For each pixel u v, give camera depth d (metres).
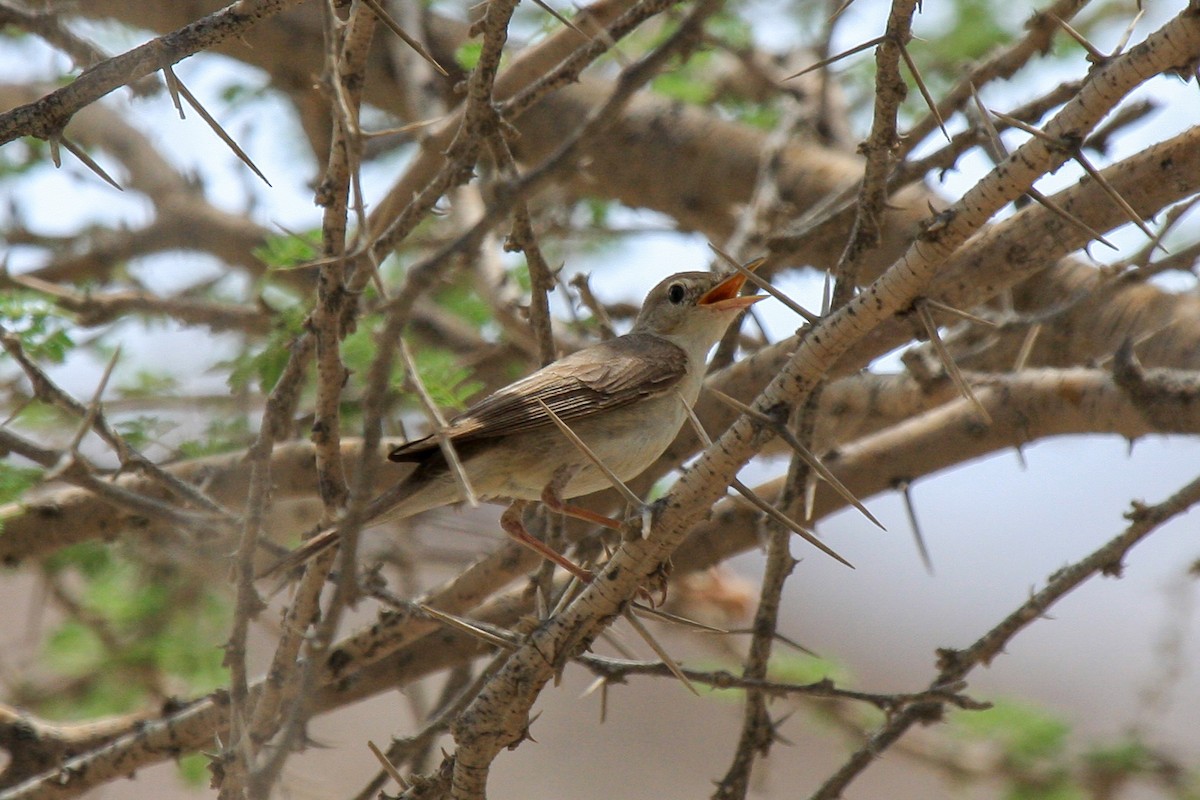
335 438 7.99
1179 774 11.95
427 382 10.56
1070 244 8.94
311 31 14.56
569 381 10.28
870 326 6.34
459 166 7.65
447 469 9.46
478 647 10.77
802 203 14.09
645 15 7.95
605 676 8.39
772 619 8.73
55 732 10.48
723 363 11.12
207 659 13.44
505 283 12.88
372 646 9.88
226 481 11.13
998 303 12.40
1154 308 11.48
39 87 15.23
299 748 8.47
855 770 8.36
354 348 11.58
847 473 10.87
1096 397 10.07
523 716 7.25
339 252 7.55
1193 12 5.75
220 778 7.70
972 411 10.59
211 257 15.67
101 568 13.64
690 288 11.55
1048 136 6.03
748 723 8.73
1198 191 8.45
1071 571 8.45
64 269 15.44
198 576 12.64
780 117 15.86
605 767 19.92
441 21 14.67
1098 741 12.61
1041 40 8.90
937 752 12.96
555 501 9.86
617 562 6.86
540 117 15.16
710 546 11.11
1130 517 8.38
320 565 8.09
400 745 9.01
